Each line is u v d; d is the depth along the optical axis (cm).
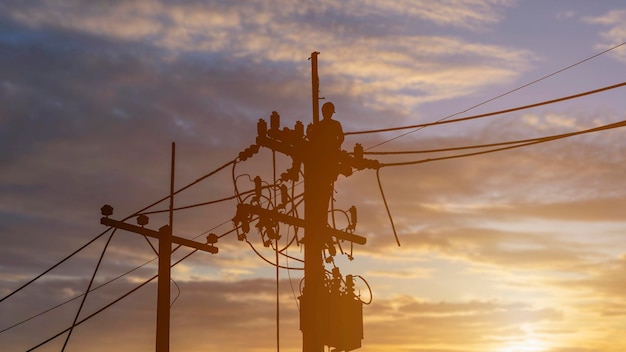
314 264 1722
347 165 1831
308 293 1702
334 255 1762
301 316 1697
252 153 1850
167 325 2525
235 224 1850
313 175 1777
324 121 1814
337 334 1691
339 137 1809
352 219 1819
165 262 2578
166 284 2558
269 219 1827
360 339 1714
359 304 1734
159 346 2506
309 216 1756
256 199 1836
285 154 1811
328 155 1786
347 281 1739
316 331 1678
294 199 1842
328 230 1780
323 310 1691
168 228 2598
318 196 1767
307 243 1741
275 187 1839
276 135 1798
